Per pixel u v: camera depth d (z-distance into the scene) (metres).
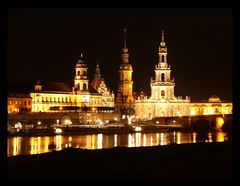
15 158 86.94
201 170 72.31
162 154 94.44
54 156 89.88
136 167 76.50
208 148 107.50
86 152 96.62
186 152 98.69
